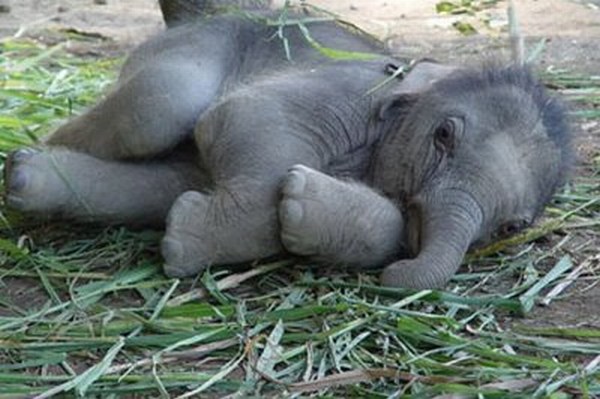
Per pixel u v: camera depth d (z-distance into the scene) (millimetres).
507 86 9375
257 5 11016
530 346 8125
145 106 9594
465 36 17922
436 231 8781
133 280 8945
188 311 8406
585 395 7273
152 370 7637
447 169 9031
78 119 10250
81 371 7691
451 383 7453
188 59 9891
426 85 9570
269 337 8023
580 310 8789
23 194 9406
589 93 14406
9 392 7309
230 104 9328
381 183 9406
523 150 9156
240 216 8945
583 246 9945
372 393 7383
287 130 9227
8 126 11586
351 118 9461
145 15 19797
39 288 8961
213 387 7488
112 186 9695
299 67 9945
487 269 9391
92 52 16922
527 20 19125
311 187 8688
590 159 12039
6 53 15922
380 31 18281
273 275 9078
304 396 7398
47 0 20719
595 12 19734
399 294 8641
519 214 9164
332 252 8875
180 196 9148
